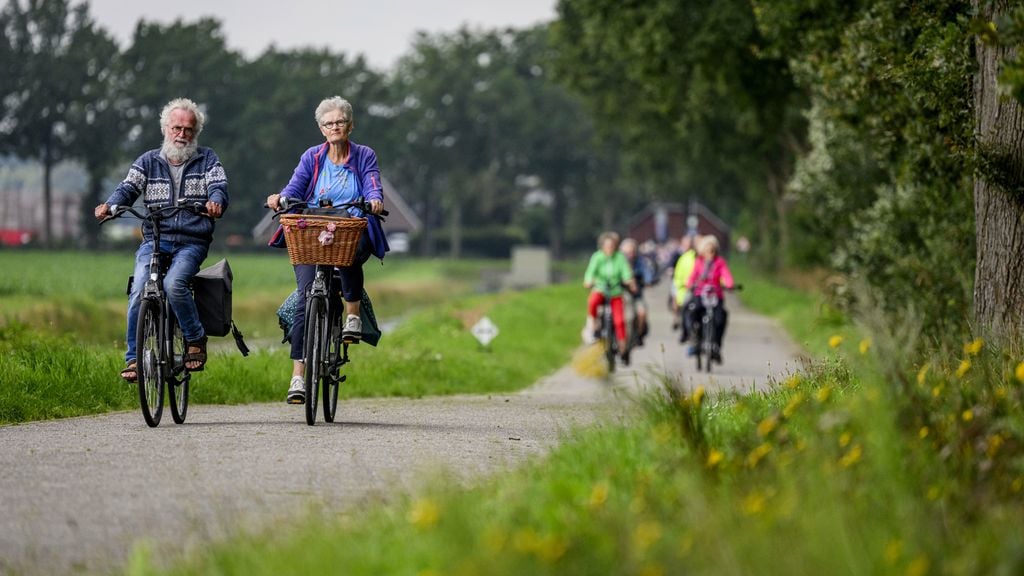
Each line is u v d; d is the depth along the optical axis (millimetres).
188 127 30984
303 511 18844
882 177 87812
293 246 30109
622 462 20078
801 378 30641
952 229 59531
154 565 15812
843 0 58688
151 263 30703
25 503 19906
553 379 71312
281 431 29797
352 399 48812
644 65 120625
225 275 31641
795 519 13609
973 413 18297
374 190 30781
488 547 13039
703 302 67250
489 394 55531
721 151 167625
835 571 12141
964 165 38938
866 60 50906
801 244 103938
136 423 32219
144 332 30203
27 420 33875
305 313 31047
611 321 68375
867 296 20500
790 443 18203
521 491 18203
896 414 17609
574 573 12547
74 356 40812
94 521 18656
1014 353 31781
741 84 116812
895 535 13812
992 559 12578
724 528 13367
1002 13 36750
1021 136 37625
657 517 15008
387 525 16594
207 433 29156
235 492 20969
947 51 40156
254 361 49844
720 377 62594
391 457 25250
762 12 60562
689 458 18172
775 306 143750
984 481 15992
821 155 89188
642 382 61406
